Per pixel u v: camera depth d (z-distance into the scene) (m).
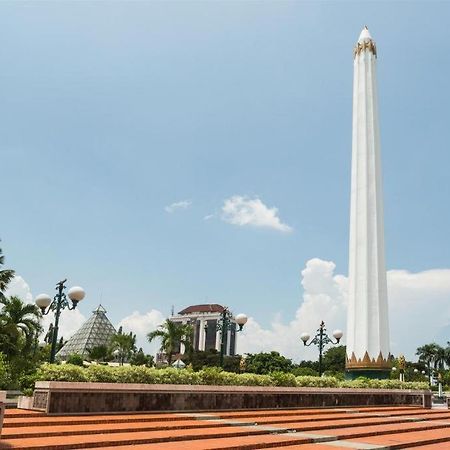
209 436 13.90
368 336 42.56
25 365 36.91
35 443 10.85
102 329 126.12
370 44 49.41
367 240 44.66
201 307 164.00
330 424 18.84
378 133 47.69
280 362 72.44
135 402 17.81
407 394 34.19
